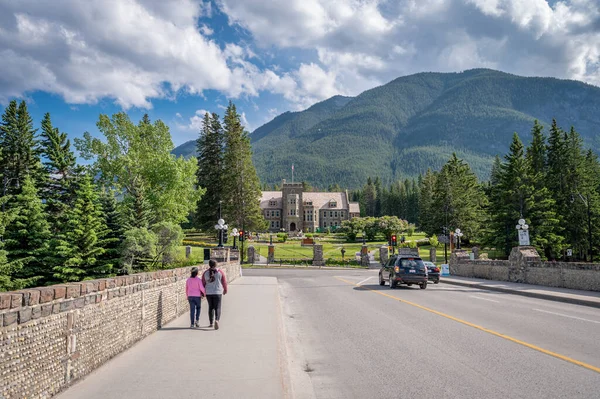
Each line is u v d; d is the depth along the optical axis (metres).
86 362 6.57
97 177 48.78
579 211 58.00
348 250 77.25
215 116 79.62
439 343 9.44
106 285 7.43
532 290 20.39
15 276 35.34
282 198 144.62
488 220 66.19
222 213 73.81
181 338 9.57
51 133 48.34
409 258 23.98
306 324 12.65
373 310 15.01
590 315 13.36
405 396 6.13
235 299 17.59
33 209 37.88
